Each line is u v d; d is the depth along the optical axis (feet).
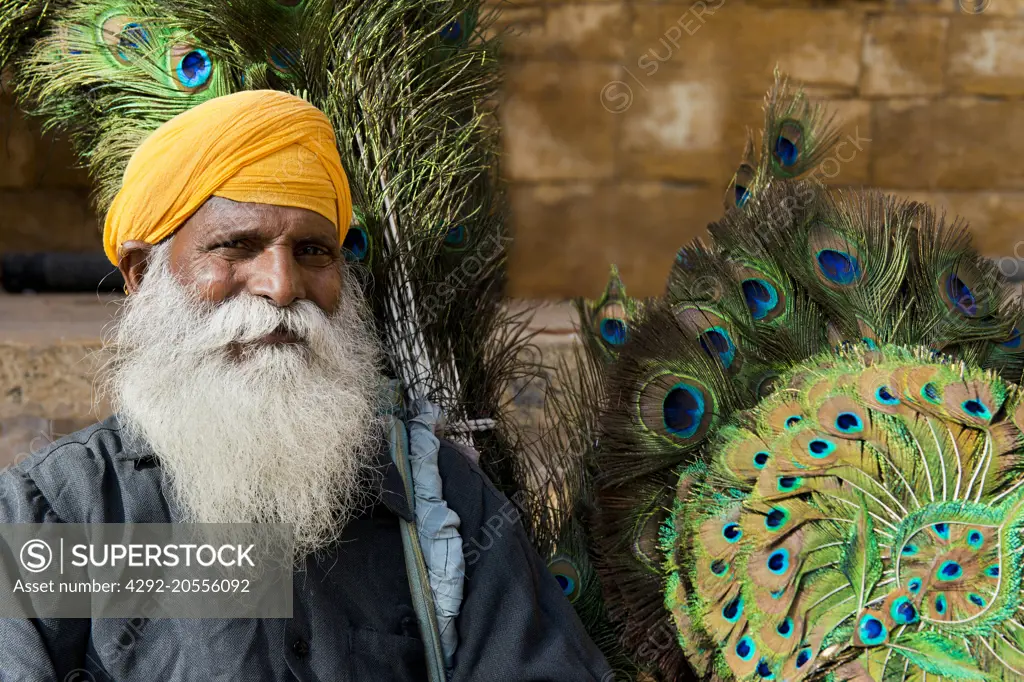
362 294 4.77
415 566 4.22
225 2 4.71
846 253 4.75
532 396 6.44
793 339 4.63
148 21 4.80
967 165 11.87
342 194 4.30
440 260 5.27
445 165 5.10
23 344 8.05
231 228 3.97
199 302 4.00
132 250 4.16
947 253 4.75
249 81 4.90
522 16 11.21
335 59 4.99
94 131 5.14
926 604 4.00
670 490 4.48
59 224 10.80
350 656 4.05
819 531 4.14
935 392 4.14
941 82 11.69
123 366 4.27
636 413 4.58
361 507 4.36
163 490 4.13
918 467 4.09
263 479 4.09
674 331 4.65
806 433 4.20
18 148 10.36
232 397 3.98
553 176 11.57
